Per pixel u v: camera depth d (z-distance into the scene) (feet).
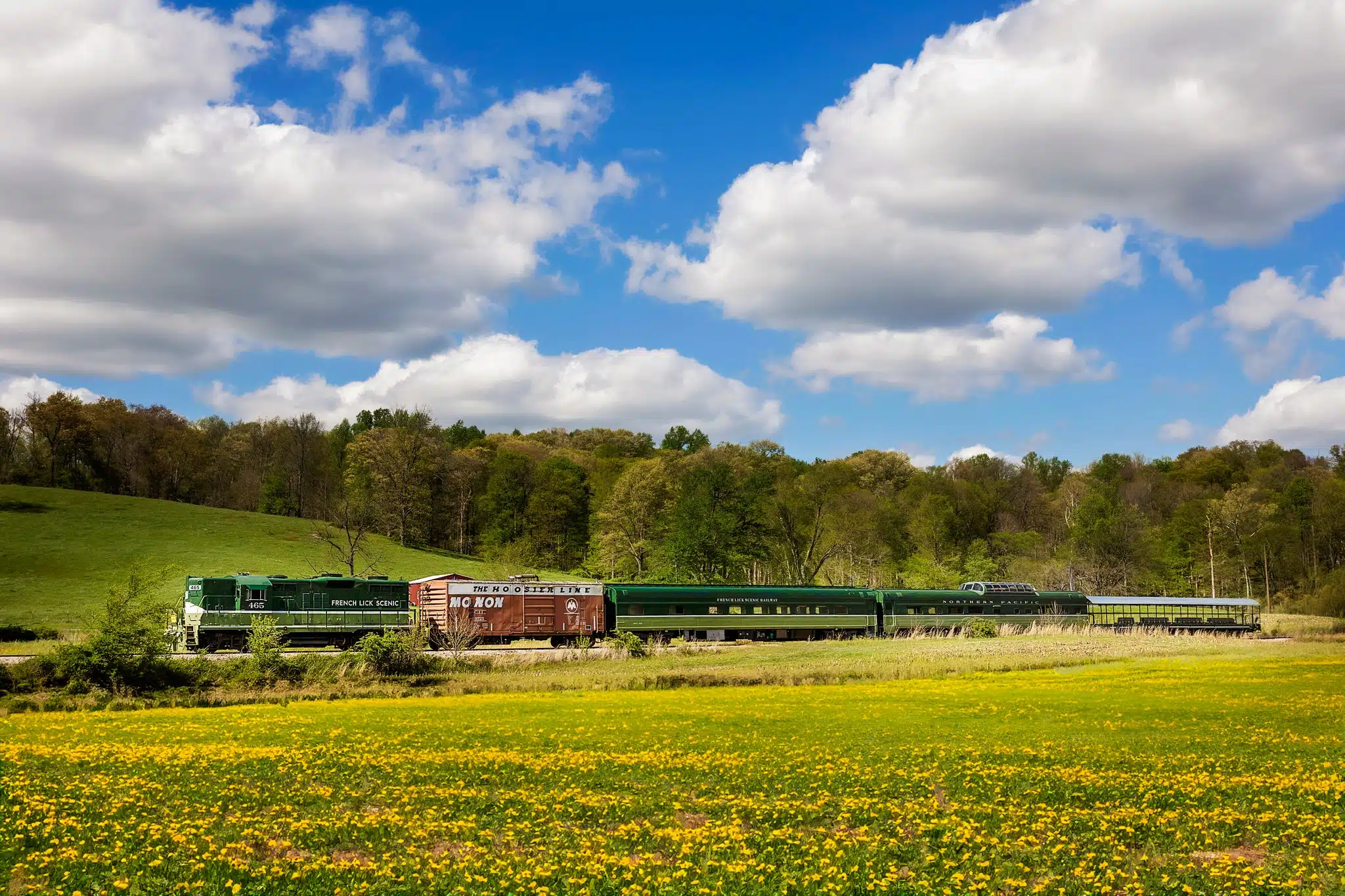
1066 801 69.87
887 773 80.18
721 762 85.61
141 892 46.83
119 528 363.56
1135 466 592.19
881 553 413.59
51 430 445.37
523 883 49.32
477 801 69.00
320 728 107.96
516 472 485.97
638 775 79.87
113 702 132.46
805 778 78.54
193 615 207.41
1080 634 283.38
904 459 540.52
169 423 498.69
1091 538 410.52
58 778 74.38
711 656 208.85
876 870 52.65
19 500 381.19
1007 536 428.56
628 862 53.11
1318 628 317.42
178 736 100.58
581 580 416.26
